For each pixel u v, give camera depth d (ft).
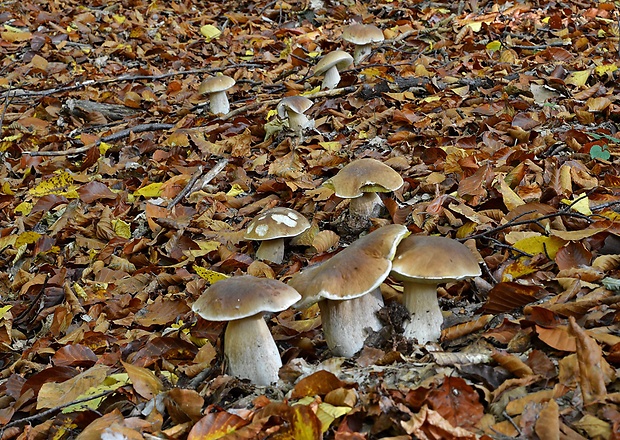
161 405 3.00
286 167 5.31
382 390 2.67
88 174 6.17
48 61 9.72
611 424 2.46
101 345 3.74
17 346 4.05
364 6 10.57
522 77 6.15
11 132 7.30
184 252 4.42
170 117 7.24
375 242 2.92
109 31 10.71
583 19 8.18
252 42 9.85
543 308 2.95
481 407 2.60
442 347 3.02
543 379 2.72
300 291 2.96
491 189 4.25
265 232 4.03
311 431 2.58
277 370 3.01
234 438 2.64
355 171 3.99
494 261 3.61
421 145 5.15
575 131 4.78
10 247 4.97
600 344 2.79
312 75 7.71
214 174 5.40
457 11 9.36
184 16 11.59
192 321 3.72
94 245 4.81
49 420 3.12
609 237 3.58
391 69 7.32
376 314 3.05
